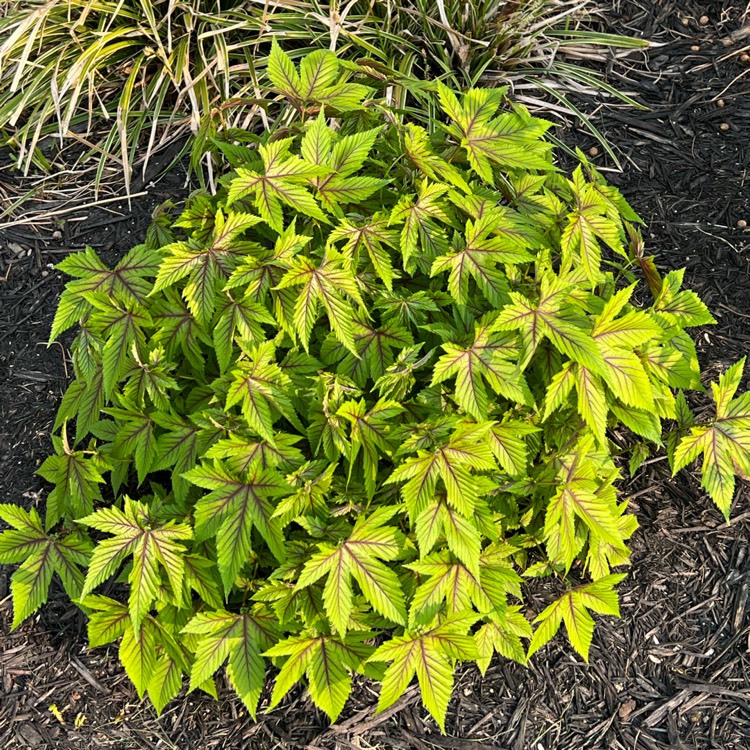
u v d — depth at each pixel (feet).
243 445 6.45
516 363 6.42
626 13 12.42
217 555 6.51
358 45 11.23
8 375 9.82
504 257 6.64
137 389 6.97
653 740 8.32
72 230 10.66
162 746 8.25
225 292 6.60
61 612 8.85
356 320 6.84
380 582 6.27
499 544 7.47
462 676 8.61
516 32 11.66
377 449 6.66
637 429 7.05
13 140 11.06
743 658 8.70
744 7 12.30
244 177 6.66
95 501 8.91
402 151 7.44
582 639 7.24
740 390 9.72
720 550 9.16
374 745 8.27
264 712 8.39
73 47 11.39
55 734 8.28
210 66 10.94
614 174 11.09
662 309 7.79
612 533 6.67
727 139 11.33
